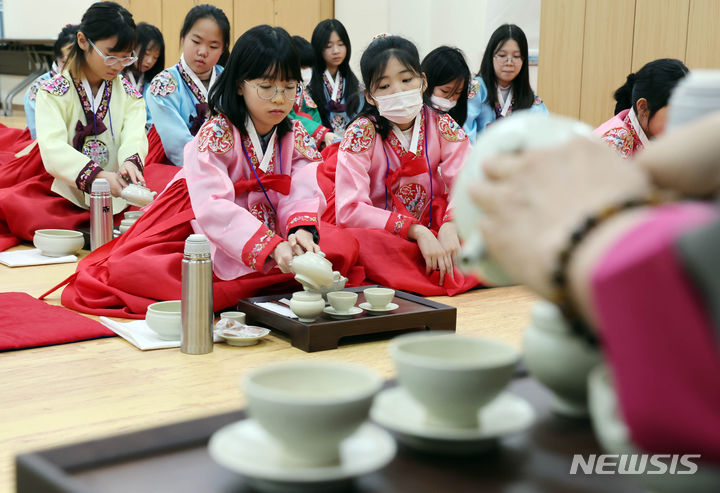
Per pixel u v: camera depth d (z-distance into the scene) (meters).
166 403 1.89
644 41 5.86
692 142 0.47
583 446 0.71
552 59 6.40
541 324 0.77
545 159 0.48
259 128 2.80
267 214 2.84
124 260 2.77
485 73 4.87
